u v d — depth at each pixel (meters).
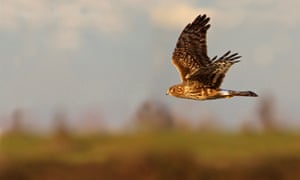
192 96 24.47
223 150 42.97
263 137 44.69
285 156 42.22
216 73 24.02
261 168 41.34
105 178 40.81
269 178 41.12
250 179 41.12
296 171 41.19
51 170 41.56
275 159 41.88
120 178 40.38
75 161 41.78
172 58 24.70
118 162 41.09
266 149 42.91
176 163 40.69
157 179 40.47
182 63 24.61
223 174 40.94
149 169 40.78
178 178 40.38
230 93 24.06
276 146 43.38
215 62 23.28
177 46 24.66
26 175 40.97
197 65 24.42
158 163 40.84
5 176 40.97
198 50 24.45
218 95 24.17
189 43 24.52
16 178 40.69
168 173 40.38
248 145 43.22
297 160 41.81
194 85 24.39
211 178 40.72
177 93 24.47
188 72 24.50
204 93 24.33
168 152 41.19
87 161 41.62
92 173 40.72
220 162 41.78
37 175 41.09
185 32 24.50
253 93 24.22
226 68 23.66
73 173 40.84
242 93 24.12
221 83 24.22
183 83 24.45
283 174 41.16
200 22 24.39
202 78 24.22
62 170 41.41
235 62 23.36
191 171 40.72
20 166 41.41
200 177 40.72
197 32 24.42
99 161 41.66
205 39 24.38
